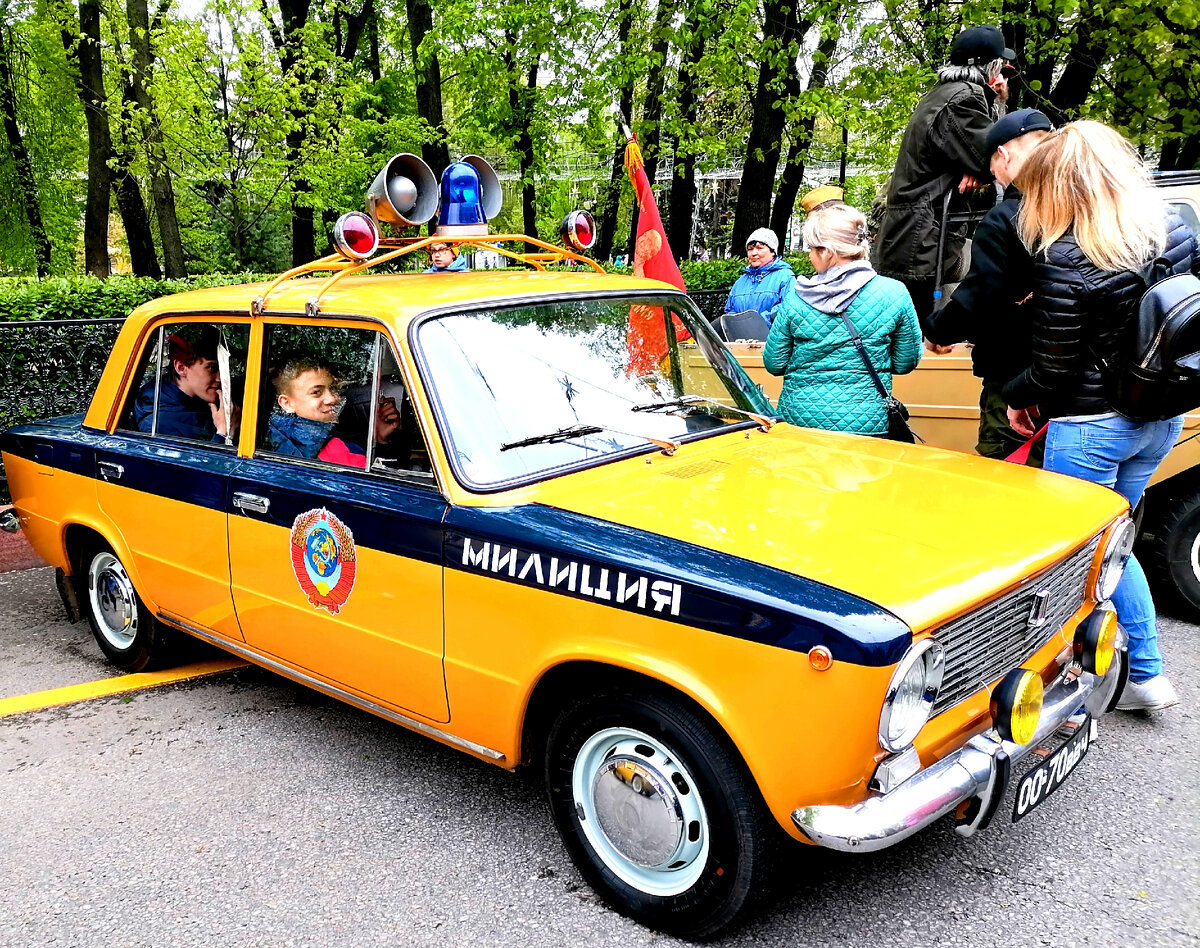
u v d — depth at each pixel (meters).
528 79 17.58
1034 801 2.72
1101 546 3.11
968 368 4.90
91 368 8.35
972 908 2.84
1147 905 2.83
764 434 3.70
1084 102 12.16
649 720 2.58
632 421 3.38
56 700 4.56
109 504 4.34
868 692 2.18
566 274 3.92
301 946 2.81
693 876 2.65
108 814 3.57
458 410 3.06
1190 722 3.89
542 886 3.04
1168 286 3.17
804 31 13.41
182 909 3.00
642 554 2.56
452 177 4.27
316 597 3.41
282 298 3.58
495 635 2.86
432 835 3.35
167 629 4.62
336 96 15.70
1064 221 3.32
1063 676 2.97
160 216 16.48
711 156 15.85
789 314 4.27
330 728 4.21
